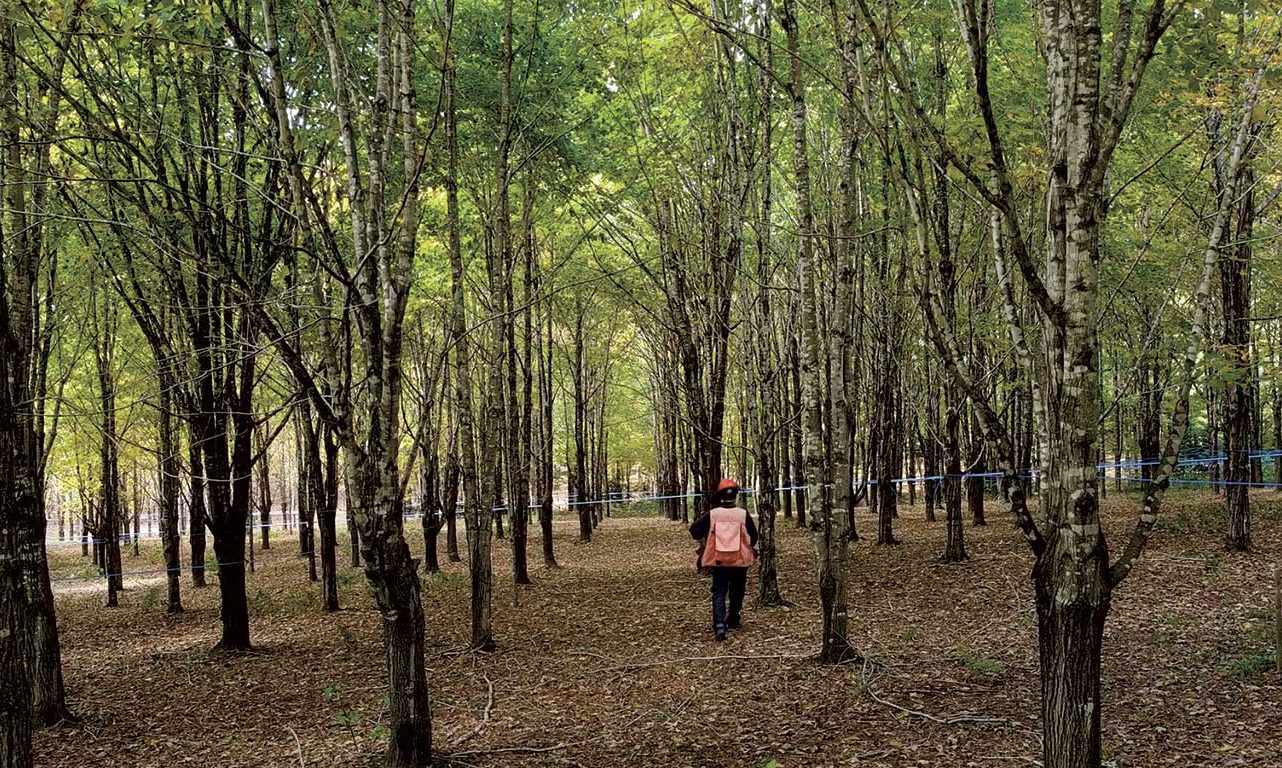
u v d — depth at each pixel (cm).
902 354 1597
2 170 717
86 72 710
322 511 1369
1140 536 311
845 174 741
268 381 1358
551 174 1162
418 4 873
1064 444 315
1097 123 303
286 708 785
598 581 1487
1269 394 2623
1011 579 1130
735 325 1312
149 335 985
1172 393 1822
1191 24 529
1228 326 1162
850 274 766
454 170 903
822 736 603
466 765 590
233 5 693
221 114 981
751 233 1524
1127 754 537
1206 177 996
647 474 5384
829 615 782
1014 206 315
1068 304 310
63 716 777
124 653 1120
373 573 566
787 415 1798
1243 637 758
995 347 1269
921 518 2105
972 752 551
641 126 1273
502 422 1494
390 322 549
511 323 1345
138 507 2847
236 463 1069
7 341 403
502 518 3081
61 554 3425
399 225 599
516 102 1029
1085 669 309
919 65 1099
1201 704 611
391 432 558
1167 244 973
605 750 610
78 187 881
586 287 1870
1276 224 1295
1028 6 993
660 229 1392
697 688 749
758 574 1368
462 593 1427
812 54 1010
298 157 598
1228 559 1121
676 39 1091
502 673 855
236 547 1073
